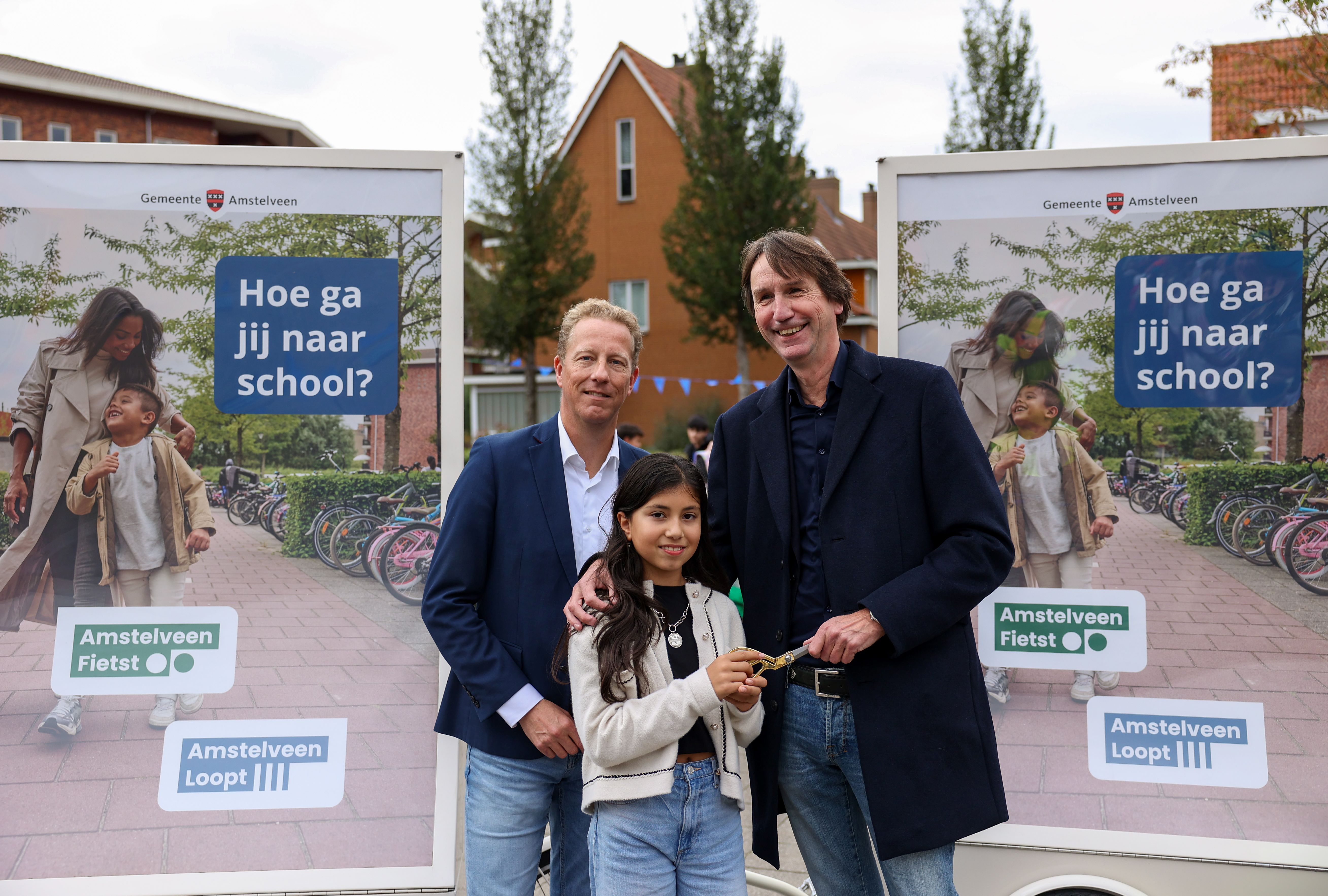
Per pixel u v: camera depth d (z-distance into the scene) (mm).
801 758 2354
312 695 2600
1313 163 2500
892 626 2064
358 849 2584
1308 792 2486
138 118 25609
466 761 3789
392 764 2602
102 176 2574
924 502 2238
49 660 2541
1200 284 2559
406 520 2645
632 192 24797
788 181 20406
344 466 2633
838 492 2232
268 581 2605
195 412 2598
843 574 2193
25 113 24094
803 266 2227
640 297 24734
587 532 2400
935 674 2180
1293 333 2516
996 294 2650
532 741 2225
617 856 2057
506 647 2307
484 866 2322
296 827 2578
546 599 2314
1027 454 2639
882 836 2109
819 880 2441
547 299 23125
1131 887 2557
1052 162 2619
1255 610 2529
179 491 2590
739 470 2445
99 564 2561
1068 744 2604
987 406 2658
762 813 2328
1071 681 2611
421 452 2648
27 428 2549
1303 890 2484
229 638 2590
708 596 2223
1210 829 2527
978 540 2133
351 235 2635
